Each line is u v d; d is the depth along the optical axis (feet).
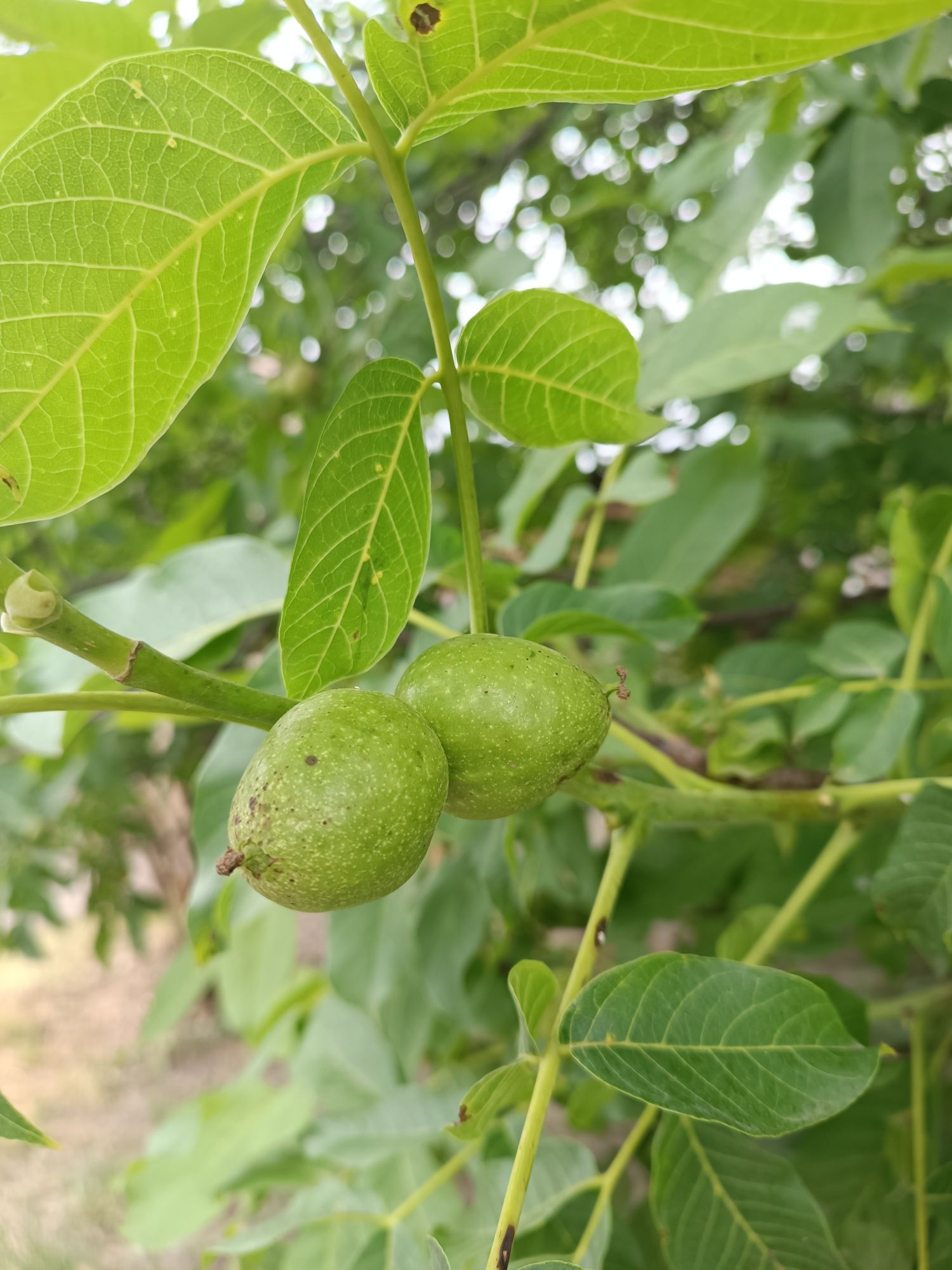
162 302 0.52
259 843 0.50
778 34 0.44
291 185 0.51
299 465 1.74
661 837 1.49
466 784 0.57
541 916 1.72
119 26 0.88
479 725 0.56
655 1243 0.96
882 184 1.21
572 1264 0.51
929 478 1.68
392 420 0.58
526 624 0.92
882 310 1.07
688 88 0.48
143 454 0.57
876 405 2.07
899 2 0.40
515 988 0.60
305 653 0.60
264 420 1.96
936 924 0.76
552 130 1.90
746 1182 0.75
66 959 4.79
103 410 0.54
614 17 0.44
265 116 0.48
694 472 1.32
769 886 1.43
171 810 3.76
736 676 1.24
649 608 0.99
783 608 1.77
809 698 0.98
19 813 1.64
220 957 1.86
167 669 0.52
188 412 2.20
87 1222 2.82
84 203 0.48
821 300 1.08
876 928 1.47
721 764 0.94
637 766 1.16
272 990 1.77
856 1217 0.95
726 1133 0.77
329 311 1.89
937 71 1.16
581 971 0.64
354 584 0.60
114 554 2.44
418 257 0.54
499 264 1.65
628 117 2.02
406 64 0.49
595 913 0.67
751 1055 0.58
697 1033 0.59
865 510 1.85
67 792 1.65
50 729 1.02
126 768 1.98
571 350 0.63
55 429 0.54
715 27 0.44
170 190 0.49
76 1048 3.93
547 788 0.58
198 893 0.97
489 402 0.67
